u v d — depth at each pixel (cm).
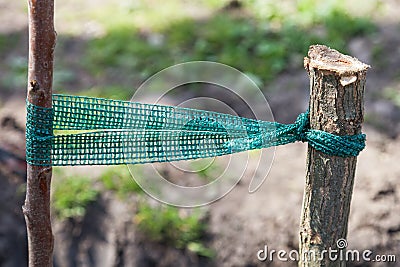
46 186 311
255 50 718
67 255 566
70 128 325
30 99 296
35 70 290
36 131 300
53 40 288
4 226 590
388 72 682
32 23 282
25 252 591
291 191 567
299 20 756
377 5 780
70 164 319
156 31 761
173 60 710
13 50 746
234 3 797
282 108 648
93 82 691
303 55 713
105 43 744
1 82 688
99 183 575
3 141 612
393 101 643
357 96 312
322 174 325
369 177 573
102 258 561
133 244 557
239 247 548
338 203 329
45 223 315
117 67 711
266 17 768
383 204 555
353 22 744
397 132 615
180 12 792
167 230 554
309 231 339
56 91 675
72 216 566
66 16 802
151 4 817
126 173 575
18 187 594
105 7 819
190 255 551
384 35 731
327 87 312
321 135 318
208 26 762
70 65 717
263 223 550
